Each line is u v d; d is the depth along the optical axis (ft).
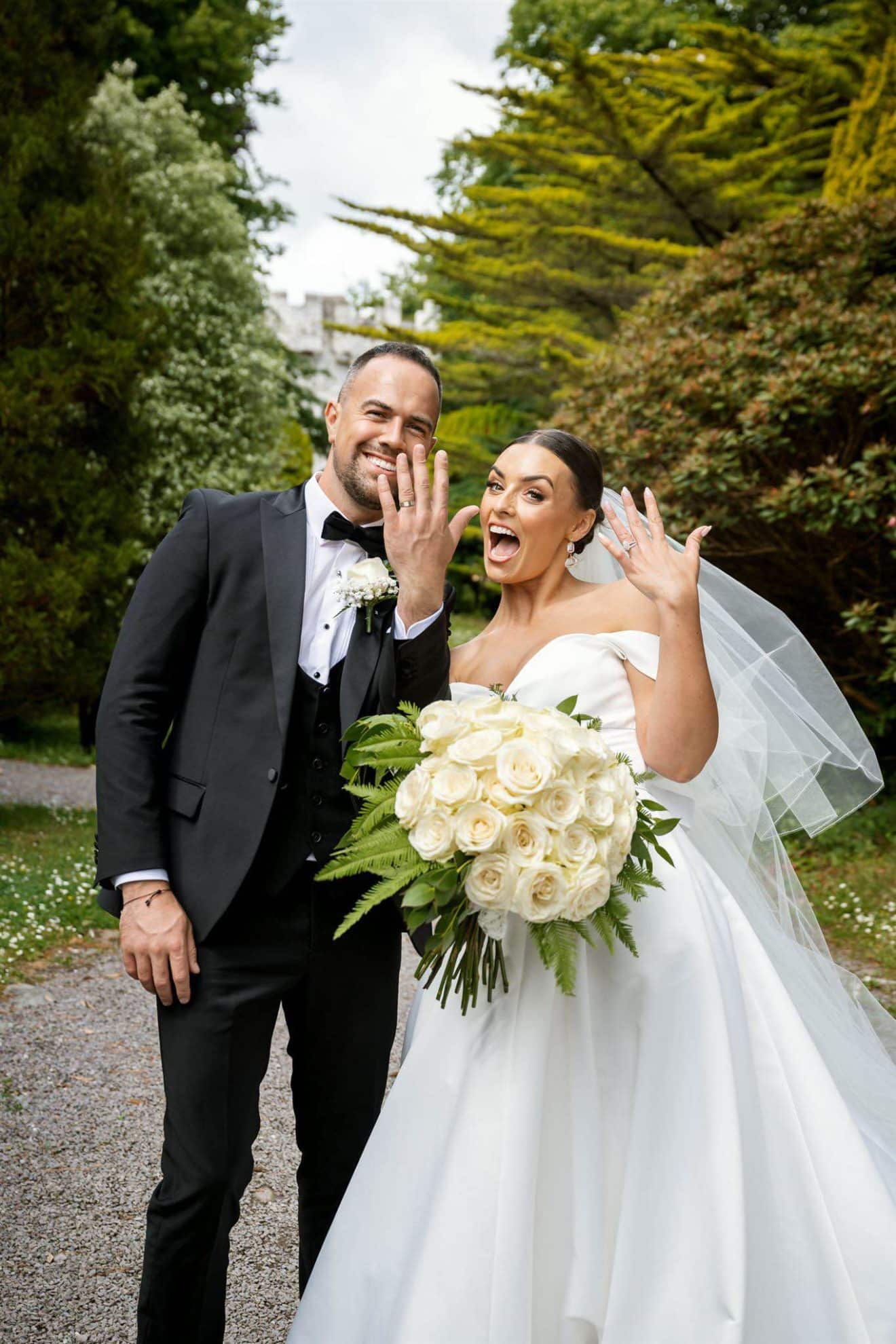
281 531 6.78
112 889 6.56
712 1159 5.89
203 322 47.03
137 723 6.44
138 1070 12.40
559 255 45.47
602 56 45.65
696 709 6.53
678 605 6.52
